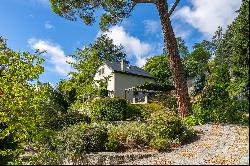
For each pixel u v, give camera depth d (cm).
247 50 1828
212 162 1334
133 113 3067
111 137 1780
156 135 1812
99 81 2444
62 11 2652
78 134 1708
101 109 2769
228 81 2297
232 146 1534
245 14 1848
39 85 1552
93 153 1627
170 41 2425
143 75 5041
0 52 1544
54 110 2448
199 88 3597
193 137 1831
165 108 3200
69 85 2330
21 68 1510
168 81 5256
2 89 1495
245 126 1903
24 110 1523
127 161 1522
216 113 2138
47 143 1702
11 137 1756
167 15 2452
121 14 2672
